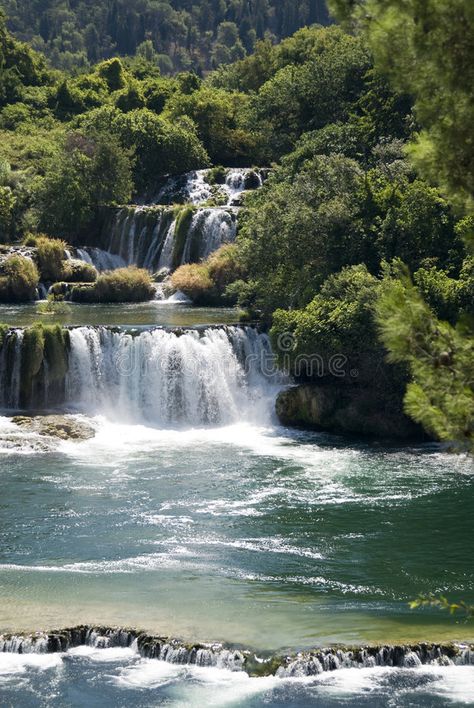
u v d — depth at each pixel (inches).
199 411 2118.6
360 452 1866.4
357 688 1022.4
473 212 657.0
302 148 3127.5
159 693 1019.9
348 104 3686.0
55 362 2094.0
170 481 1683.1
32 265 2945.4
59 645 1099.3
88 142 3595.0
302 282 2305.6
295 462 1801.2
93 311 2652.6
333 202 2300.7
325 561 1343.5
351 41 4126.5
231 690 1023.0
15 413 2043.6
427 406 625.6
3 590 1232.2
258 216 2369.6
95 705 999.0
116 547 1390.3
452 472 1728.6
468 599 1218.6
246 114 4288.9
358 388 2038.6
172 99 4766.2
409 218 2209.6
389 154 2645.2
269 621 1141.7
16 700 1008.2
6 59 5482.3
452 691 1013.8
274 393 2149.4
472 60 619.8
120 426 2050.9
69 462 1790.1
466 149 639.8
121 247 3346.5
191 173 3900.1
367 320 1980.8
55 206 3440.0
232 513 1526.8
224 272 2810.0
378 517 1507.1
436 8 611.8
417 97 650.2
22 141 4279.0
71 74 6461.6
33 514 1517.0
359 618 1153.4
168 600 1202.6
